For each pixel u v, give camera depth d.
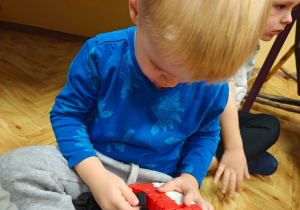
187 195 0.55
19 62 1.34
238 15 0.36
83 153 0.57
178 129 0.62
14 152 0.56
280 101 1.47
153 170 0.67
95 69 0.56
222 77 0.41
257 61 1.96
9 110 1.00
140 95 0.57
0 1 1.62
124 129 0.59
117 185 0.54
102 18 1.81
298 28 1.22
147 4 0.39
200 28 0.36
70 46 1.69
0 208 0.39
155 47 0.40
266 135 0.92
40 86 1.19
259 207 0.87
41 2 1.67
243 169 0.79
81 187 0.61
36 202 0.52
